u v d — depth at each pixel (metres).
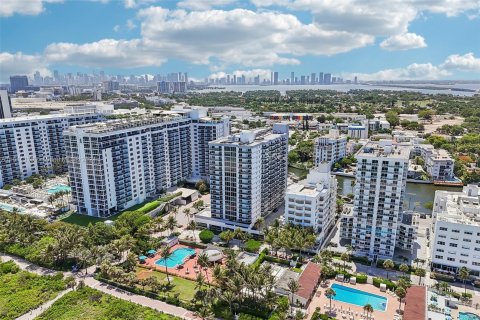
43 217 197.12
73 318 119.25
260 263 154.88
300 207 167.00
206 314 114.12
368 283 140.88
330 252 157.12
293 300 127.62
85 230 171.75
